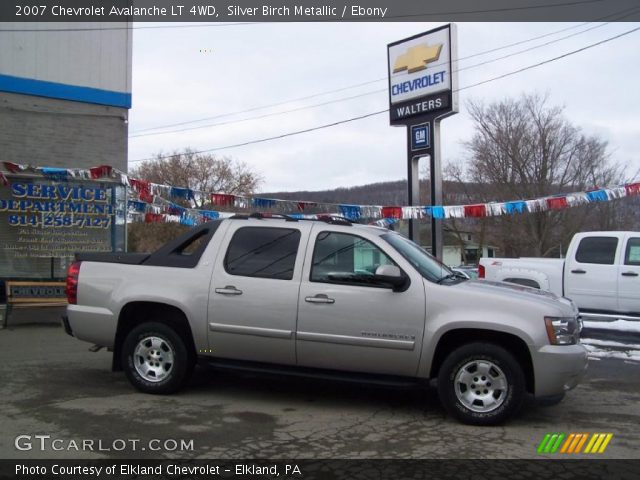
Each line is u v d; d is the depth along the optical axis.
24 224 11.67
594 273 10.23
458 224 53.62
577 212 42.72
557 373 5.22
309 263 5.83
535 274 10.86
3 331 10.09
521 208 13.00
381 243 5.75
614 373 7.73
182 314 6.16
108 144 12.84
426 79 18.80
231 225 6.25
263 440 4.83
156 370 6.20
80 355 8.16
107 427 5.07
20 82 11.85
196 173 46.31
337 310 5.61
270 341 5.80
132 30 13.12
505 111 42.97
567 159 42.25
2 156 11.75
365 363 5.60
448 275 6.19
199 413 5.54
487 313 5.32
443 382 5.40
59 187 11.91
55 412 5.47
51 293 10.79
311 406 5.89
